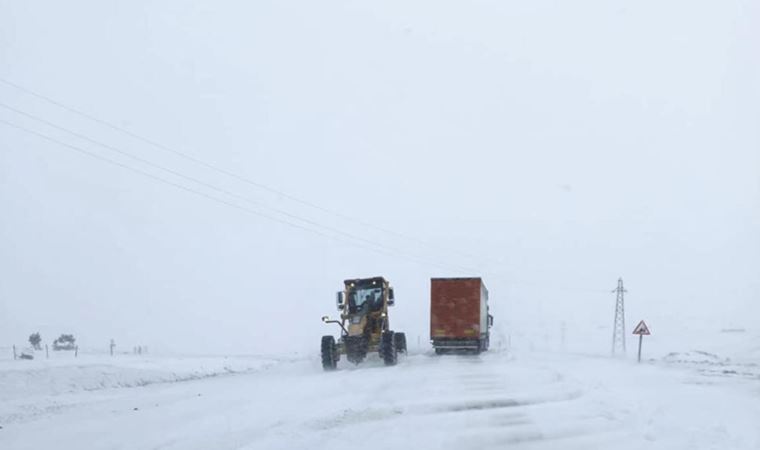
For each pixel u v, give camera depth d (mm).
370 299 29016
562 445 10062
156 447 10078
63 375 21547
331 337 25859
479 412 12992
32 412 15000
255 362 34906
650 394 16078
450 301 36750
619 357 38000
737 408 13992
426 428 11234
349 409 13062
